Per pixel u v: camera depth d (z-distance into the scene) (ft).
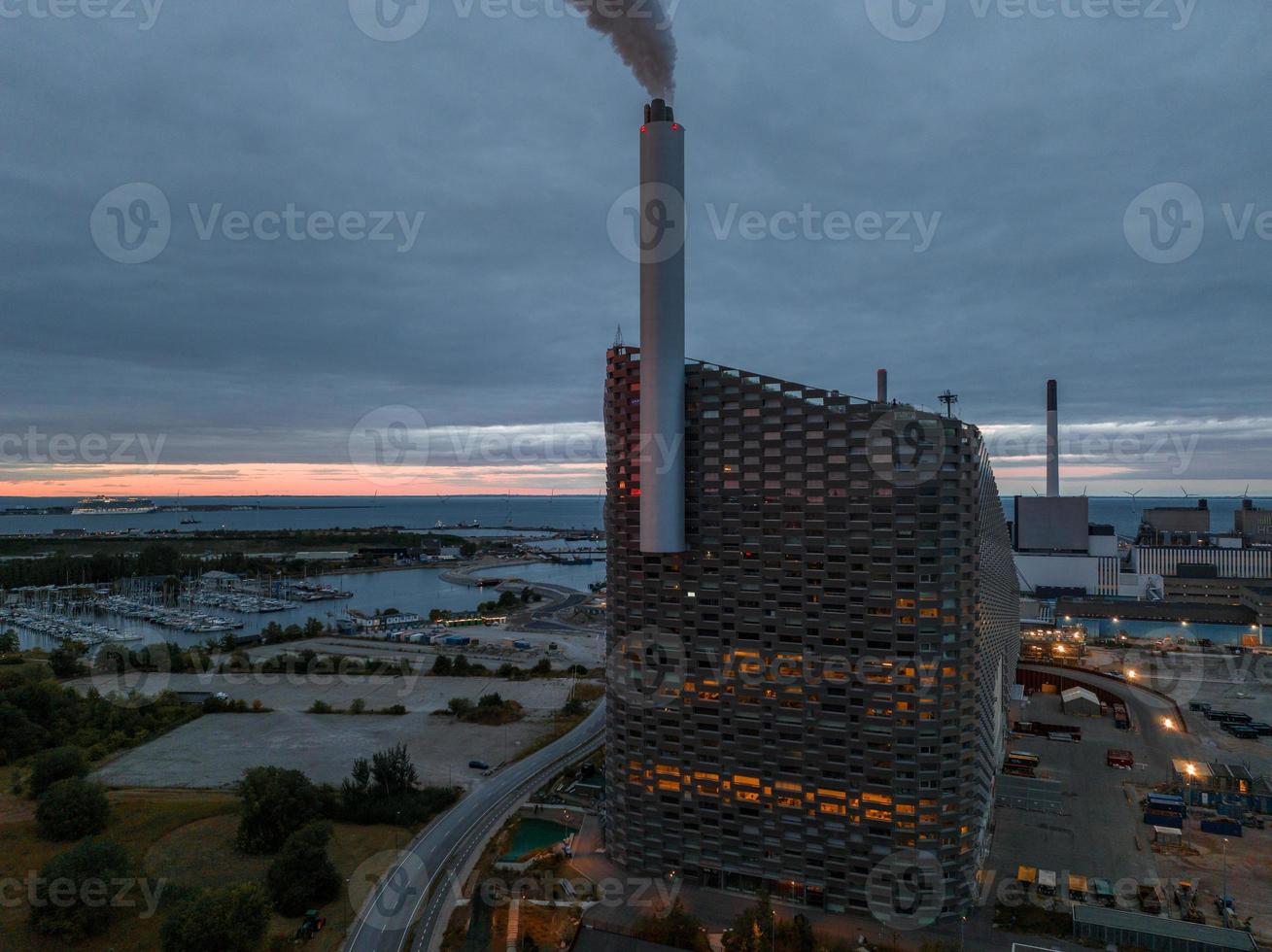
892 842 368.68
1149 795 484.74
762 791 391.65
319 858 389.60
